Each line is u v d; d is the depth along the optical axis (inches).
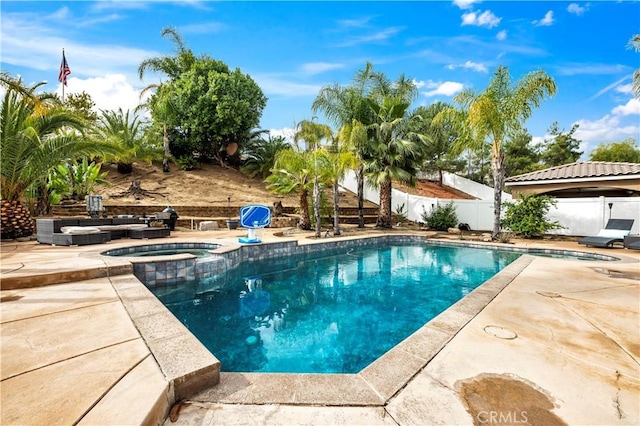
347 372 117.2
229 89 875.4
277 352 134.4
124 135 717.9
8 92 320.2
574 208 486.0
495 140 442.3
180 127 884.0
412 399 75.4
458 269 307.9
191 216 592.1
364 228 621.6
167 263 224.7
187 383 76.4
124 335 100.2
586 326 122.2
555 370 89.0
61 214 507.8
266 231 513.3
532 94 412.8
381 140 601.9
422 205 734.5
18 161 335.6
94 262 200.8
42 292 149.6
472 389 79.5
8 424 58.1
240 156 990.4
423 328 119.4
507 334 114.0
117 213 548.1
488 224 601.9
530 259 277.7
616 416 69.2
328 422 67.3
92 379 73.7
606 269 233.3
